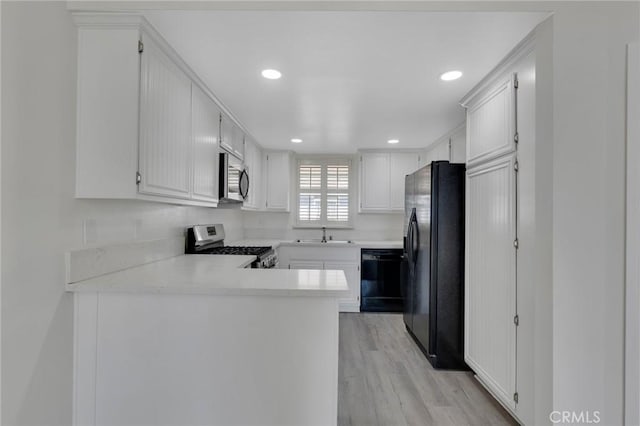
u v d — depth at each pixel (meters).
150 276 1.74
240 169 3.39
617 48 1.49
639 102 1.46
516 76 1.91
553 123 1.51
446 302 2.75
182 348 1.52
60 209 1.45
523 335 1.82
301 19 1.60
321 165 5.10
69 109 1.50
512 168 1.94
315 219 5.11
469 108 2.56
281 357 1.52
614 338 1.49
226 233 4.09
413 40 1.79
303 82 2.36
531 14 1.54
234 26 1.67
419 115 3.09
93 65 1.55
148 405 1.53
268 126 3.51
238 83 2.39
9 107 1.22
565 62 1.50
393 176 4.65
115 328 1.53
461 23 1.63
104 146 1.55
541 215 1.59
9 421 1.24
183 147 2.09
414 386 2.46
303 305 1.51
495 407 2.20
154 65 1.72
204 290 1.50
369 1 1.50
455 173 2.75
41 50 1.35
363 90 2.50
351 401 2.26
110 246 1.79
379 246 4.38
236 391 1.52
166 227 2.54
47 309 1.39
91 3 1.48
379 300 4.38
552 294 1.51
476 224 2.43
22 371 1.28
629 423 1.47
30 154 1.30
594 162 1.51
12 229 1.24
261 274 1.81
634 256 1.47
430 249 2.78
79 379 1.53
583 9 1.50
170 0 1.50
